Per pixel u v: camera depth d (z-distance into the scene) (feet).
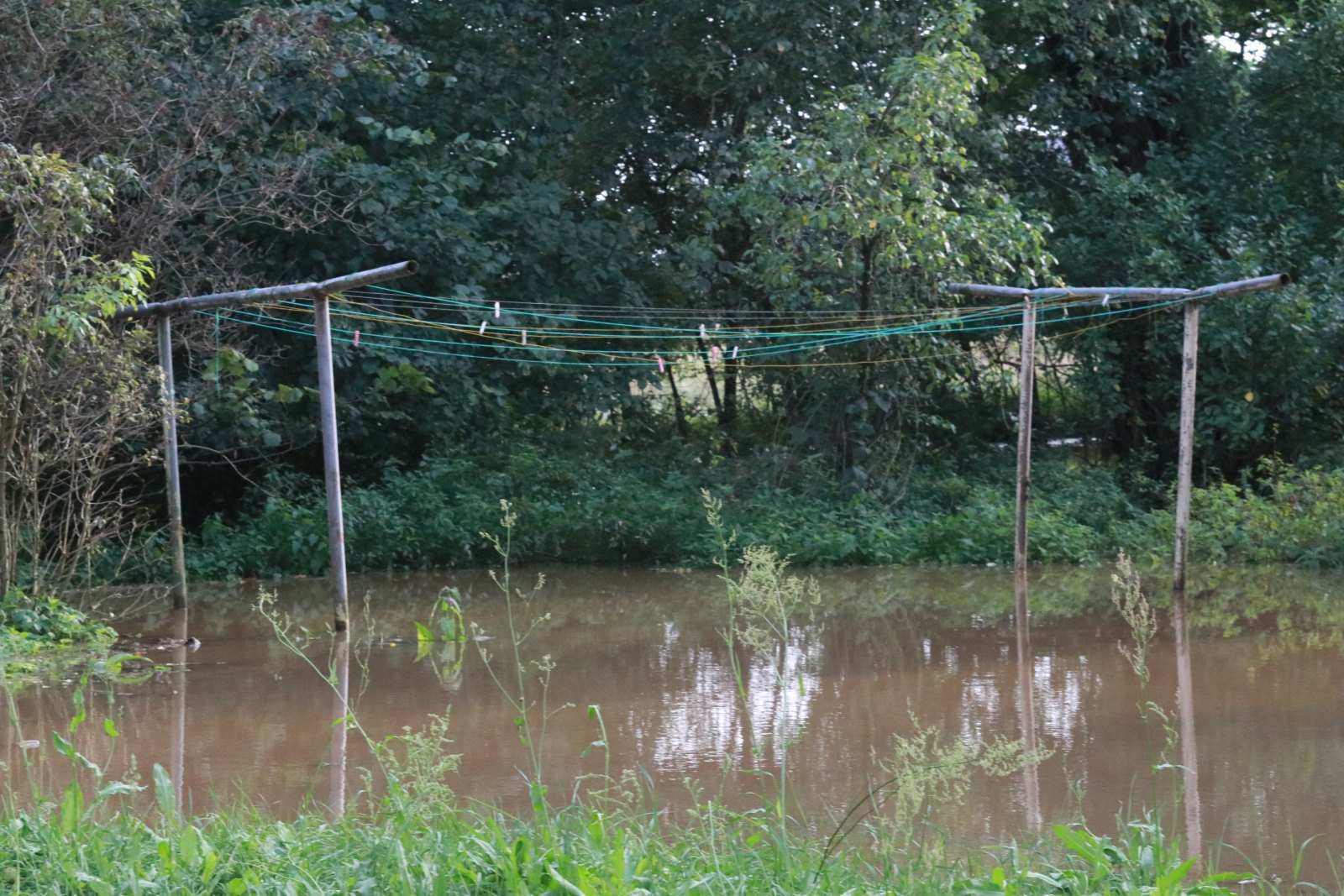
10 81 42.68
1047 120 64.80
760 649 15.89
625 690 28.14
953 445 66.33
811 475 58.54
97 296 33.71
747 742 23.44
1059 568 49.37
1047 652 32.12
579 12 65.36
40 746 23.62
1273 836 17.98
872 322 57.62
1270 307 57.00
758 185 55.26
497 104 59.98
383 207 53.78
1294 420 61.21
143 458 41.01
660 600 42.34
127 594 44.65
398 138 53.83
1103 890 13.66
